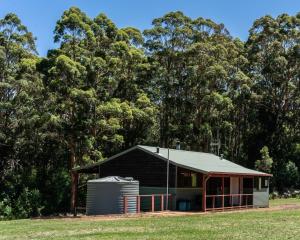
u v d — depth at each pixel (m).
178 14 54.09
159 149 32.97
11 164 41.09
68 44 41.59
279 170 55.31
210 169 30.27
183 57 52.94
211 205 33.06
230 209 31.77
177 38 53.78
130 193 28.17
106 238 16.33
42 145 41.09
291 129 59.09
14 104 39.56
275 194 50.09
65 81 37.91
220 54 53.97
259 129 58.66
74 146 39.91
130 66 46.59
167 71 52.53
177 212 28.39
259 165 52.03
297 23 59.81
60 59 37.22
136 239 15.98
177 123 52.50
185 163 30.72
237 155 57.81
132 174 32.06
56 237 17.05
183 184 30.94
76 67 38.16
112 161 33.00
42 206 37.91
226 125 52.78
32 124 38.88
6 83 39.06
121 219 24.09
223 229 18.89
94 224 21.59
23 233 18.66
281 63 56.56
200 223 21.45
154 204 30.73
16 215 36.25
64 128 38.66
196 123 52.09
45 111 38.81
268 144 57.44
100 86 41.06
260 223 21.42
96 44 44.22
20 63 41.03
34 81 39.94
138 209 28.09
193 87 52.12
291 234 17.33
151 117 44.09
